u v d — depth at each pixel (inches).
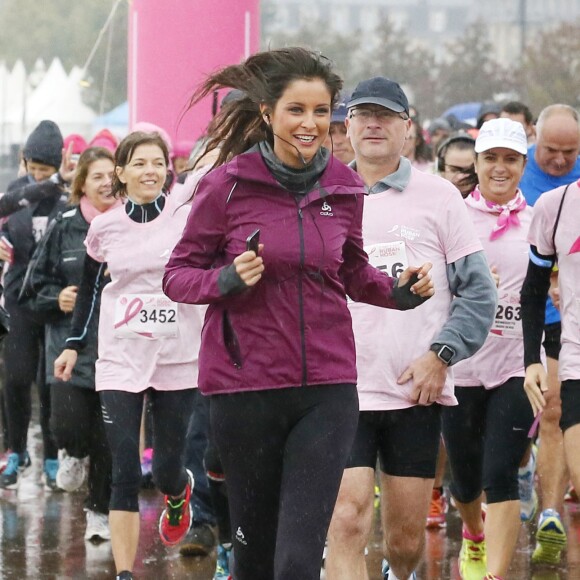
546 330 562.3
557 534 532.1
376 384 412.8
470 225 424.8
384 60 3046.3
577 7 3523.6
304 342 342.0
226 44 882.1
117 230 502.6
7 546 562.6
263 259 339.3
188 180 490.0
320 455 341.1
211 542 553.3
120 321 495.8
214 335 346.3
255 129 358.3
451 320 416.2
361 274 364.5
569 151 580.4
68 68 2891.2
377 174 428.5
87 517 582.9
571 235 444.8
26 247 681.0
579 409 440.5
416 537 419.5
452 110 1523.1
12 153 1784.0
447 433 493.0
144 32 891.4
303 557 334.0
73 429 568.1
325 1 4955.7
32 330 689.0
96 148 595.5
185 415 502.0
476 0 3750.0
